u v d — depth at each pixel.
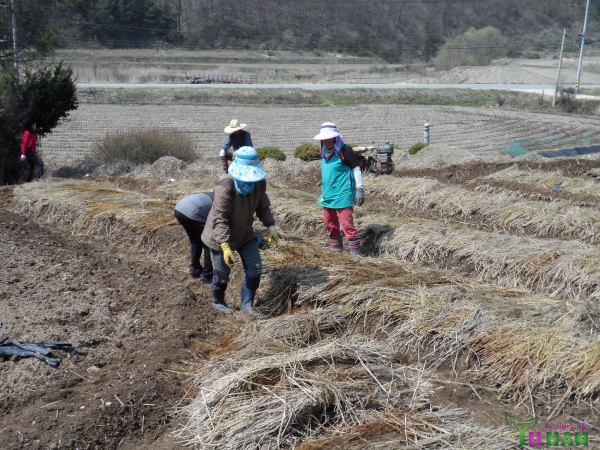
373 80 59.56
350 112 33.97
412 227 6.12
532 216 6.88
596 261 4.89
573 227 6.44
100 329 4.00
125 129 24.22
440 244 5.65
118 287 4.79
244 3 98.12
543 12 111.81
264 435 2.87
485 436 2.88
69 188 8.20
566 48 99.69
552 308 3.98
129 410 3.14
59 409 3.08
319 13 100.25
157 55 78.69
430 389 3.37
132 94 37.53
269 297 4.85
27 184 8.67
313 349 3.59
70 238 6.41
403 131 27.52
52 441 2.84
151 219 6.59
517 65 74.38
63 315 4.08
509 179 9.38
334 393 3.12
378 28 100.88
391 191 8.45
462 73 59.84
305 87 45.94
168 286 4.88
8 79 11.55
